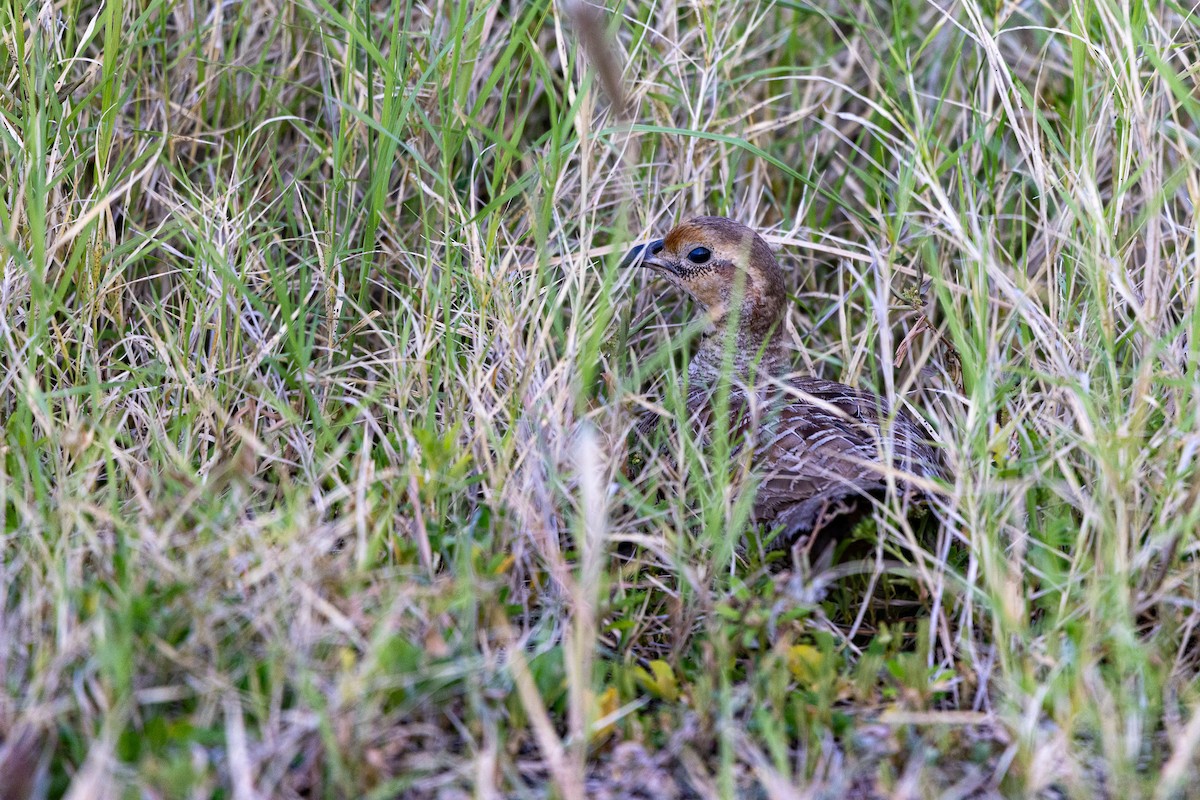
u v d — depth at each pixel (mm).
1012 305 9531
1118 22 9445
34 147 8992
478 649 7031
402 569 7070
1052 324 9008
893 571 8055
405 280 10672
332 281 9859
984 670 7242
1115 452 7770
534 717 6230
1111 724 6355
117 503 7668
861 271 11359
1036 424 8906
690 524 8406
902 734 6727
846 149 12188
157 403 8984
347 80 10133
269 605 6609
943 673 7246
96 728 6066
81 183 10242
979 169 11633
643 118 11438
